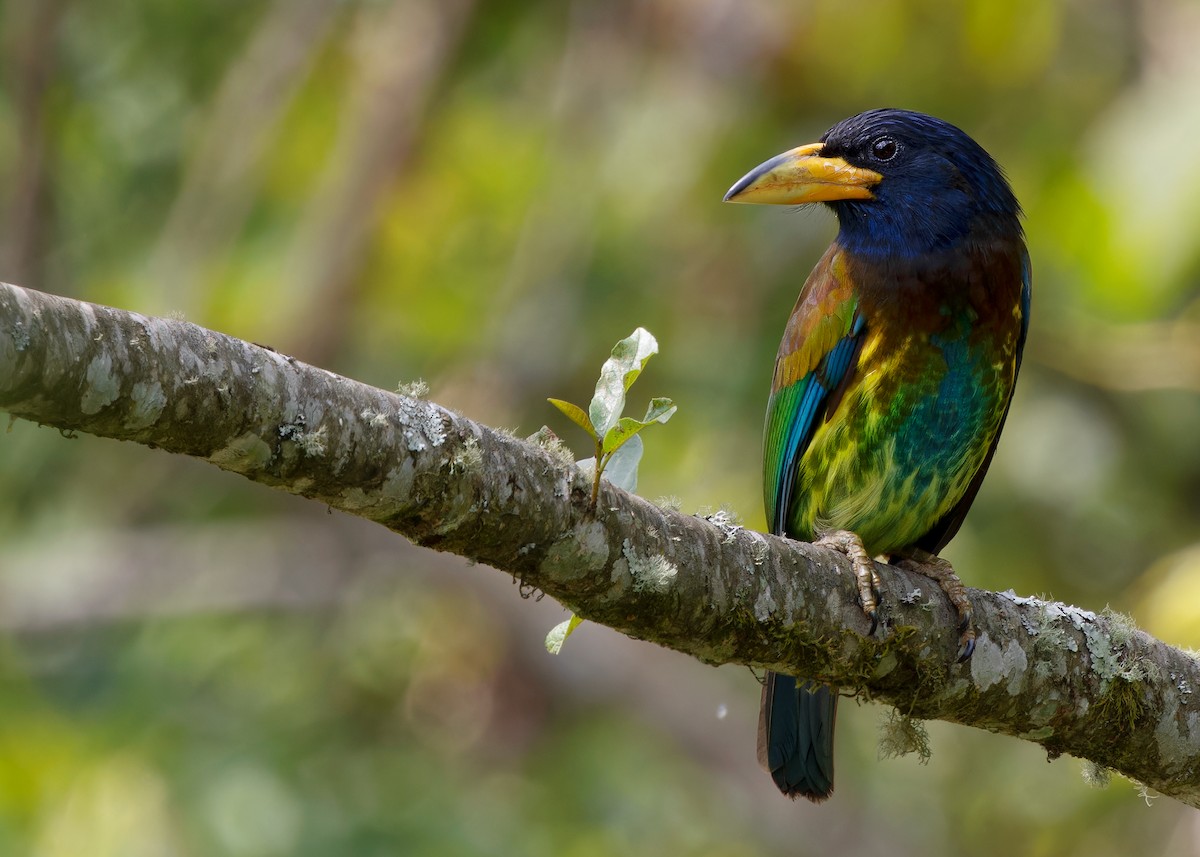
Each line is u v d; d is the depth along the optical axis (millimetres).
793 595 5996
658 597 5617
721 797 13977
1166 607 9828
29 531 13875
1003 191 8047
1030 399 12570
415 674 14641
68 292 13570
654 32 13250
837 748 14047
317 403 4887
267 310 13359
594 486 5363
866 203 7938
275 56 13352
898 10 11844
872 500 7895
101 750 12531
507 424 13305
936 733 13680
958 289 7723
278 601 13938
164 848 12125
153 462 14234
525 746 14352
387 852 12594
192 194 13422
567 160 13547
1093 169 9555
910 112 8102
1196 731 6688
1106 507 12453
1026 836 13055
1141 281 8727
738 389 12688
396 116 13414
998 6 11211
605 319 13289
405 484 5055
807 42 12211
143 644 13523
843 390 7844
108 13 13742
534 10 13984
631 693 14219
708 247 13094
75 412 4492
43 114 13078
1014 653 6469
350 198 13438
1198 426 12484
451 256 13984
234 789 12570
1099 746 6695
